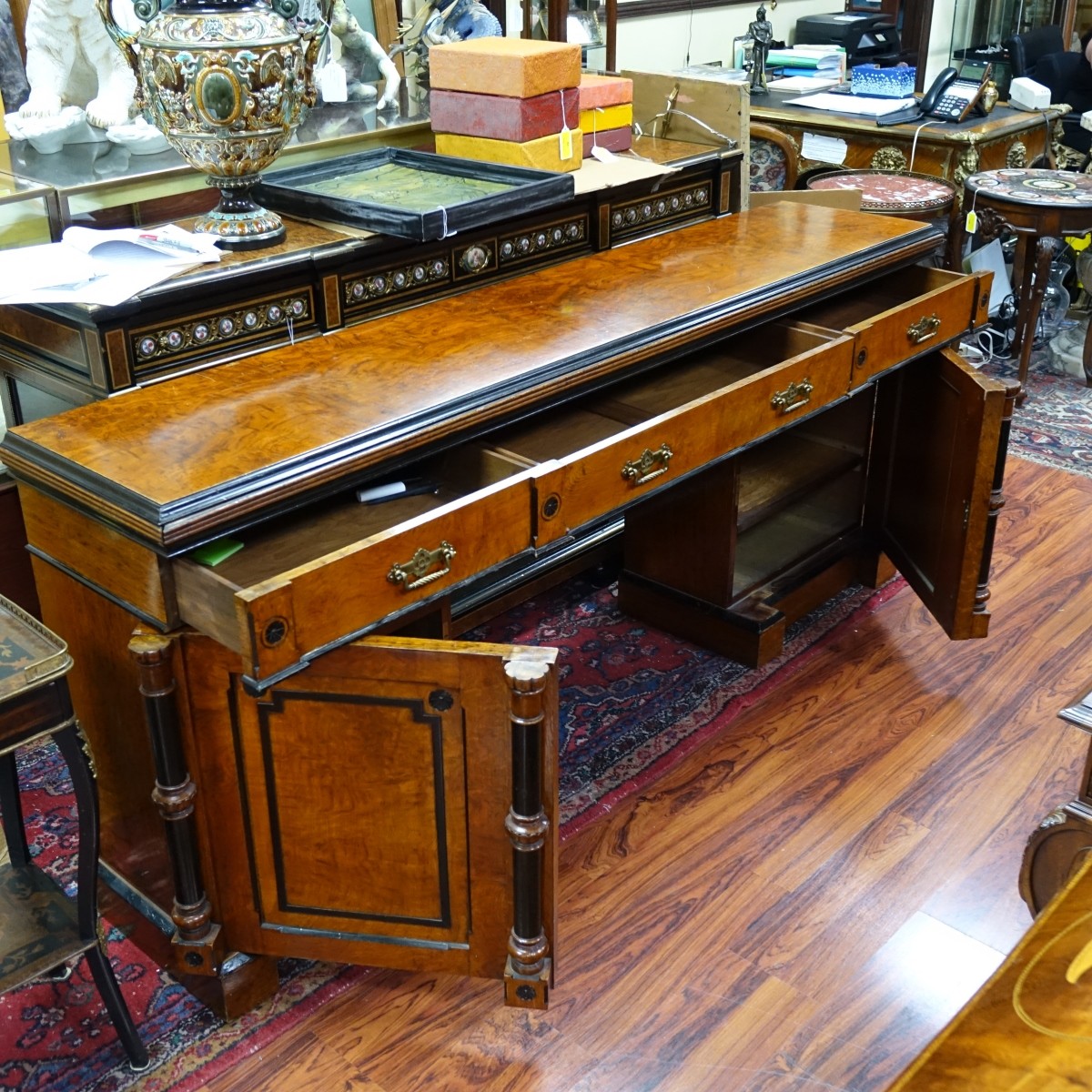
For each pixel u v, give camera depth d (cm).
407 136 238
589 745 227
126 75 215
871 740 229
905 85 435
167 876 170
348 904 165
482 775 152
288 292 186
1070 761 223
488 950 165
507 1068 164
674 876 196
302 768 156
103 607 159
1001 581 284
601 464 171
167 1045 167
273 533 164
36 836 203
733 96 252
